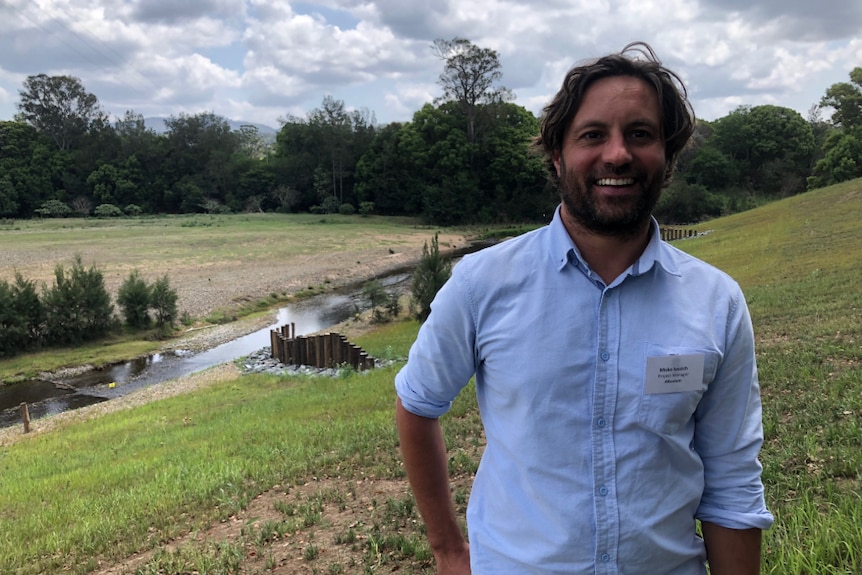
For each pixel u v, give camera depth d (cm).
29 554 538
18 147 8019
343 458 696
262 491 627
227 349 2381
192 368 2127
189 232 5862
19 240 5022
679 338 148
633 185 152
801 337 905
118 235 5525
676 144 163
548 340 150
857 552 296
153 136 8681
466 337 163
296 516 534
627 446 147
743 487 158
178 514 593
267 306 3203
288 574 425
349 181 8400
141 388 1894
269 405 1185
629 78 154
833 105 6050
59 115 8569
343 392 1212
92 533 564
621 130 153
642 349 148
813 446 460
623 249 155
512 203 7350
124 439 1074
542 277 155
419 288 2303
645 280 152
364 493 572
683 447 151
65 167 8019
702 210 6075
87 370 2122
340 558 438
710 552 164
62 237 5291
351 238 5731
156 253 4466
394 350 1764
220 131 8862
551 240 158
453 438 691
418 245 5528
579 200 153
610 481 146
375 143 8081
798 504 369
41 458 1033
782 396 631
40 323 2328
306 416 1013
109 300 2525
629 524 145
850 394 573
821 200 3400
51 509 677
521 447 152
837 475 413
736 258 2200
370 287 2602
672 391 147
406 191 7762
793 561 296
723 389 155
